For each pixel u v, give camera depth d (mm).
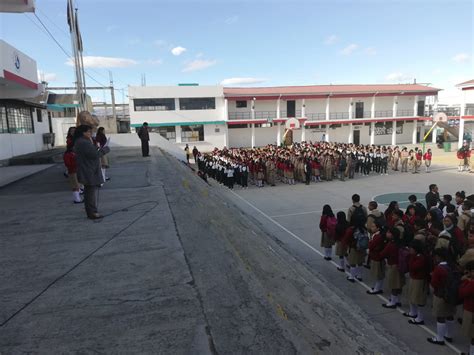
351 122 44906
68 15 15391
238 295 3393
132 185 8680
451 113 52875
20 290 3408
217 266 3988
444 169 26109
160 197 7309
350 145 31359
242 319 2975
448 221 7203
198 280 3633
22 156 15328
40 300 3215
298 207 15320
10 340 2623
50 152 17672
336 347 3035
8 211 6418
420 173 24500
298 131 44844
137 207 6516
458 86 37250
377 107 46844
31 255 4285
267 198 17547
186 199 7219
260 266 4621
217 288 3486
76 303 3162
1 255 4301
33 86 14289
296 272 5449
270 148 30094
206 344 2596
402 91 44969
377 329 4520
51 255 4277
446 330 5523
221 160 23062
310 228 12062
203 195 8711
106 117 42125
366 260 8781
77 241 4754
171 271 3832
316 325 3307
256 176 21250
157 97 39469
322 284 5582
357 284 7730
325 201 16375
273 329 2869
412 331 5895
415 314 6180
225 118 41344
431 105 51688
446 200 9773
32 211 6375
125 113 52969
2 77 10977
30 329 2766
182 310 3061
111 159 14656
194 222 5617
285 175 21750
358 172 25109
